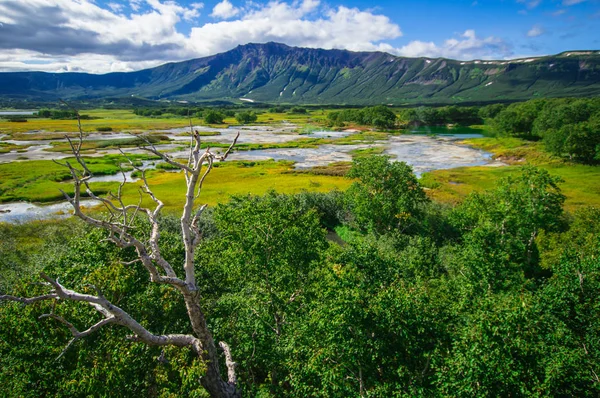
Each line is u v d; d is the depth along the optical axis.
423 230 57.88
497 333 14.99
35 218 66.19
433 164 116.62
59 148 139.12
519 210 42.31
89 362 14.91
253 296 21.78
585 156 108.25
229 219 28.97
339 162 119.06
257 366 22.31
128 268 20.06
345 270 19.16
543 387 14.11
